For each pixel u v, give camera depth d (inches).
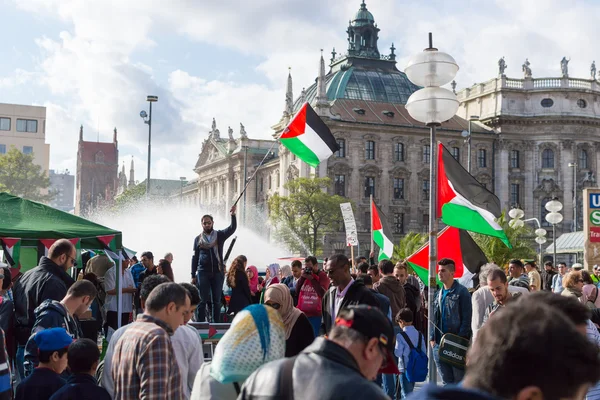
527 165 4633.4
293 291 641.0
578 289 498.9
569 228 4552.2
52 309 374.3
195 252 687.7
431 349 492.7
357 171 4389.8
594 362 106.8
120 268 720.3
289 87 4763.8
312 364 166.4
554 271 1144.8
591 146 4630.9
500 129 4623.5
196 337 319.6
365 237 4355.3
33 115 6368.1
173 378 263.6
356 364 168.6
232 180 5585.6
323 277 571.5
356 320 173.0
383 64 5167.3
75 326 387.5
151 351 259.3
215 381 242.4
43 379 321.7
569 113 4596.5
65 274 456.1
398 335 539.5
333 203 3759.8
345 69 5064.0
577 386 106.3
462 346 480.4
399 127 4473.4
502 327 110.3
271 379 168.9
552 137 4601.4
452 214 578.6
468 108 4945.9
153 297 278.1
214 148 5935.0
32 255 879.7
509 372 107.0
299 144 698.8
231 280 652.7
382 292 593.3
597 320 471.8
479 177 4596.5
